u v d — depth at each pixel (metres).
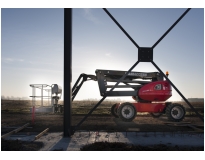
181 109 12.72
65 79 8.84
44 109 13.73
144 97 13.06
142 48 9.42
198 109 22.64
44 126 11.21
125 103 12.52
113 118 14.38
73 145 7.41
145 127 10.84
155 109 13.12
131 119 12.34
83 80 13.18
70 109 8.80
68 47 8.90
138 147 6.93
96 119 13.88
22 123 12.24
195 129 10.12
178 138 8.44
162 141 7.93
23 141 7.93
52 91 13.89
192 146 7.32
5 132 9.80
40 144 7.57
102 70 12.89
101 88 12.80
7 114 16.92
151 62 9.47
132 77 13.59
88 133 9.30
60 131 9.91
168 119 13.08
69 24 8.96
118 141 7.94
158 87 13.01
